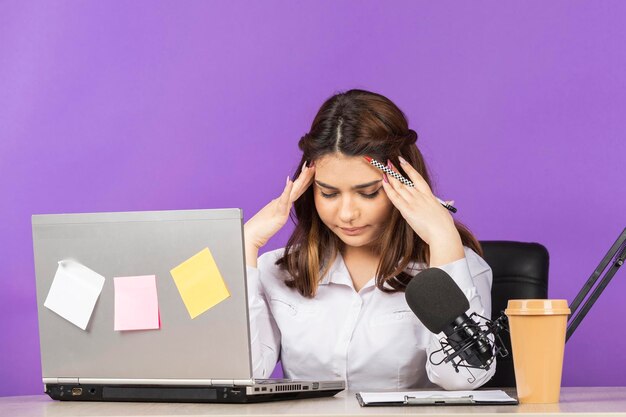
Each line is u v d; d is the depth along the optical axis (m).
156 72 3.48
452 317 1.60
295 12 3.44
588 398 1.66
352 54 3.41
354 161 2.10
